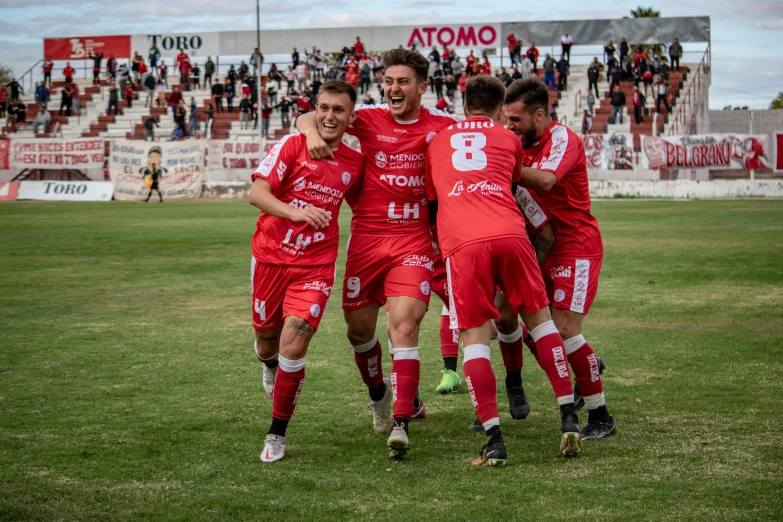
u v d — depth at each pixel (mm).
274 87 37438
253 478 3775
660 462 3928
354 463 4012
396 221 4543
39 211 25219
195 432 4500
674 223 19016
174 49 42500
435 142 4387
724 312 8133
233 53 42188
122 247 14719
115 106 38844
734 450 4078
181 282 10570
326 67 41969
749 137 30625
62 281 10648
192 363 6172
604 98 37000
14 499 3490
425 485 3666
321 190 4383
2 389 5391
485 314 4133
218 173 33250
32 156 33188
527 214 4633
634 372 5781
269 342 4691
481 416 4012
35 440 4320
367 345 4609
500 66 40062
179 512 3354
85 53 42719
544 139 4703
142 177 32500
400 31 40562
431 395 5422
